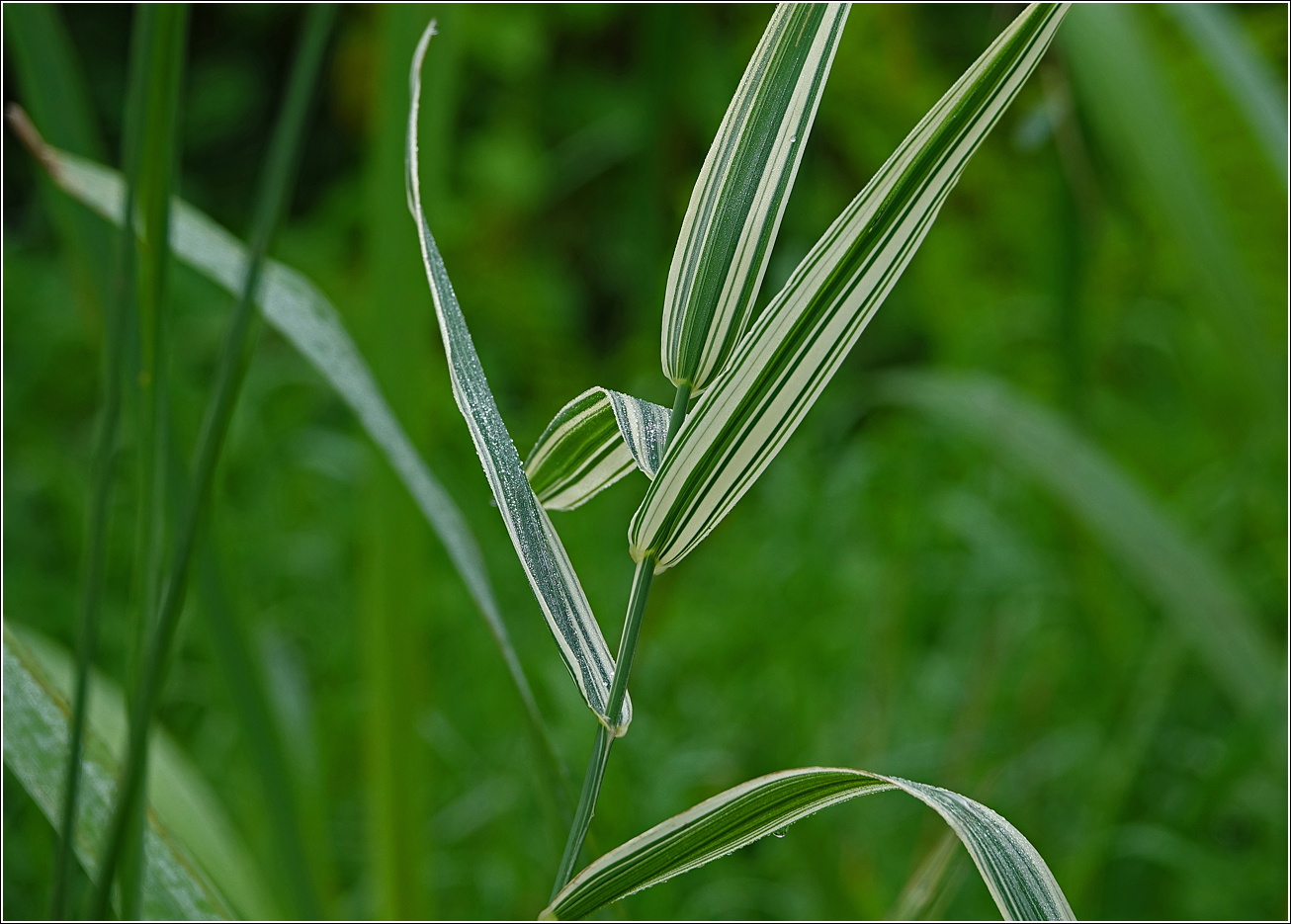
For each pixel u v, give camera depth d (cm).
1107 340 273
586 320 425
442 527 89
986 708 222
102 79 425
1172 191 123
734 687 254
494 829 222
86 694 81
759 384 72
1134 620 226
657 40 233
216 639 103
